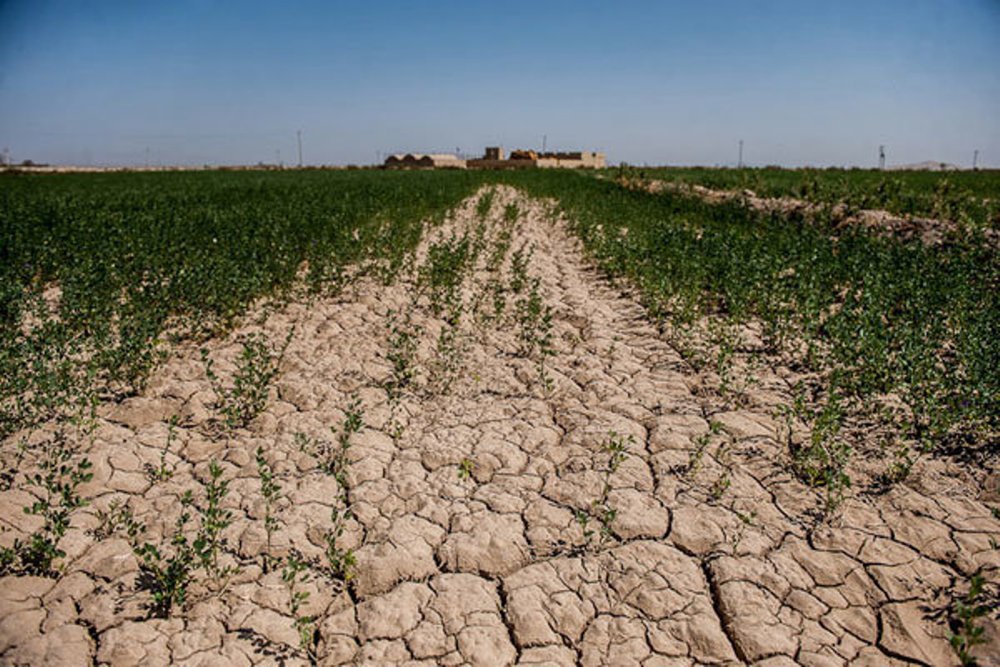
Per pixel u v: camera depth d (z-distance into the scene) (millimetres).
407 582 3248
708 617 3037
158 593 2920
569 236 14500
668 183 26328
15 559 3199
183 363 5836
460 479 4148
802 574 3271
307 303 7730
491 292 8828
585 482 4078
